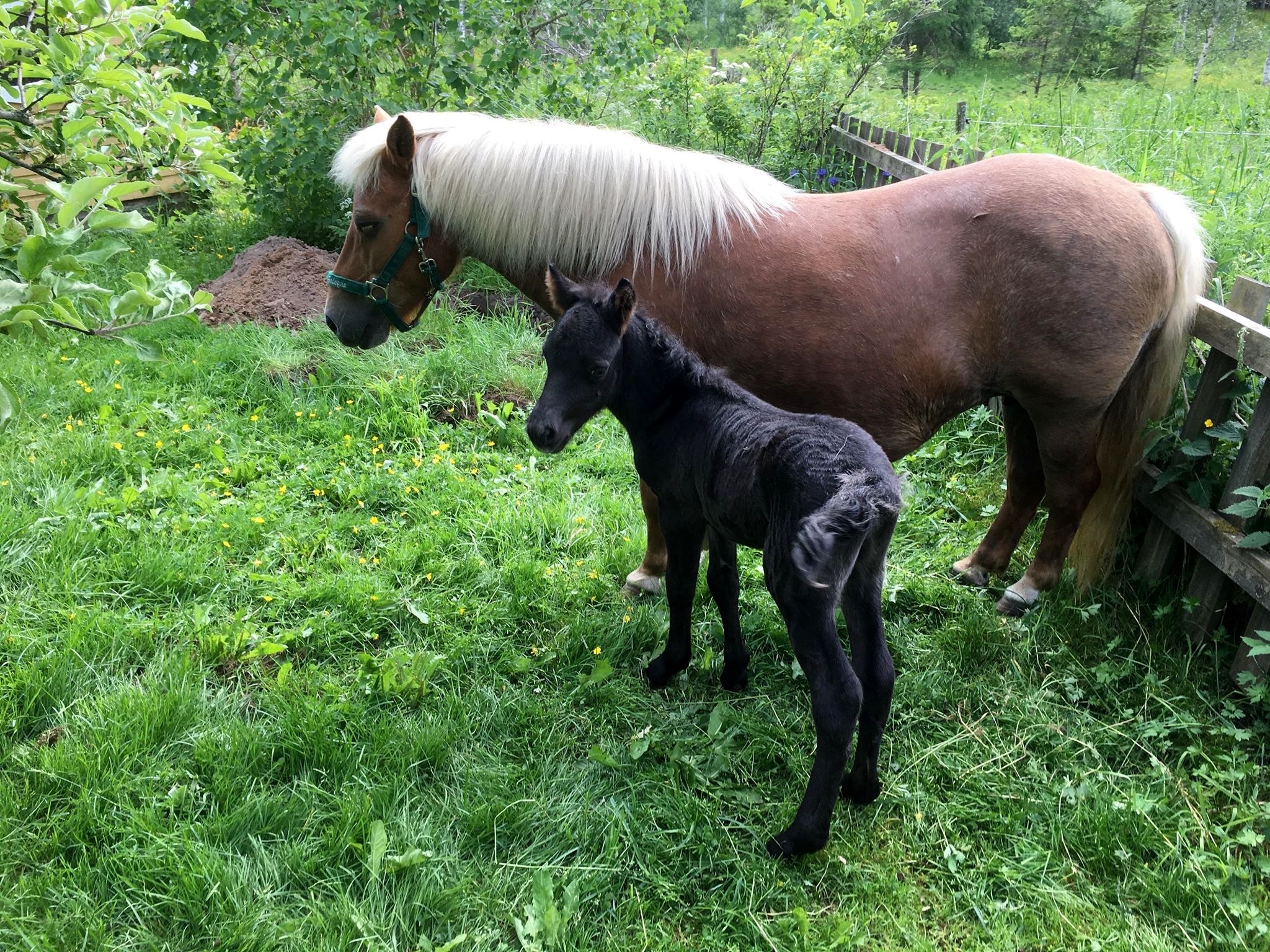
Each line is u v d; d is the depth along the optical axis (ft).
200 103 7.86
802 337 8.98
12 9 7.06
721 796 8.28
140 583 10.43
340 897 6.98
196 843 7.22
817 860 7.66
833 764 7.27
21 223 7.34
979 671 9.86
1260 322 9.42
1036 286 8.81
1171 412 10.73
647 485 9.62
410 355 16.51
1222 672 9.57
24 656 9.22
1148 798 8.04
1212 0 53.01
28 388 14.64
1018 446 10.77
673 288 9.25
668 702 9.51
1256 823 7.88
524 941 6.72
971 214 8.93
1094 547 10.46
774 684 9.76
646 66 24.91
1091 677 9.68
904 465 13.87
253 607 10.43
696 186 9.04
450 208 9.64
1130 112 22.63
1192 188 16.26
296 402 14.96
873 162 21.36
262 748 8.27
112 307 6.56
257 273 19.34
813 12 23.57
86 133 7.30
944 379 9.18
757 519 7.56
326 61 20.02
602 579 11.10
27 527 10.99
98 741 8.09
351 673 9.55
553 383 8.27
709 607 10.91
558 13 21.71
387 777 8.14
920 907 7.34
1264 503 9.08
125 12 7.26
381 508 12.73
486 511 12.48
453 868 7.41
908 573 11.34
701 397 8.29
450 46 22.16
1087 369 9.05
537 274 9.95
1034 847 7.75
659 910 7.29
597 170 9.12
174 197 27.76
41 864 7.18
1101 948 6.87
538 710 9.08
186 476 12.86
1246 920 6.99
